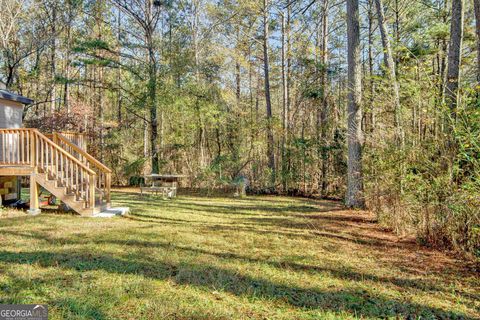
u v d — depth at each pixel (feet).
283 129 45.19
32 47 52.90
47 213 24.17
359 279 11.51
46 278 10.76
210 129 52.13
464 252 14.21
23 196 35.63
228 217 24.36
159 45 47.29
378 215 21.54
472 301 9.77
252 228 20.04
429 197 16.12
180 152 51.01
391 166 19.30
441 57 36.17
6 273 11.10
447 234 15.35
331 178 39.73
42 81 59.93
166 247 15.16
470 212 13.61
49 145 23.57
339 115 43.80
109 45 46.80
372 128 23.54
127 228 19.33
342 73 46.26
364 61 50.47
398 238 17.71
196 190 46.57
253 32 54.08
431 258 14.05
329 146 40.37
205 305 9.13
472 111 14.02
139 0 46.29
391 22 40.57
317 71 44.70
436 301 9.74
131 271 11.70
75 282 10.43
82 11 52.49
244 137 48.91
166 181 40.04
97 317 8.23
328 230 19.61
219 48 55.26
